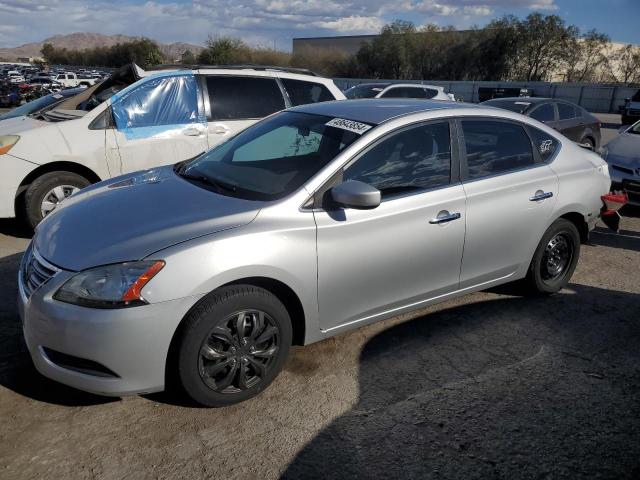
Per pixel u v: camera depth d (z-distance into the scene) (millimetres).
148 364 2693
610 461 2725
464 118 3916
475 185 3811
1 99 28094
